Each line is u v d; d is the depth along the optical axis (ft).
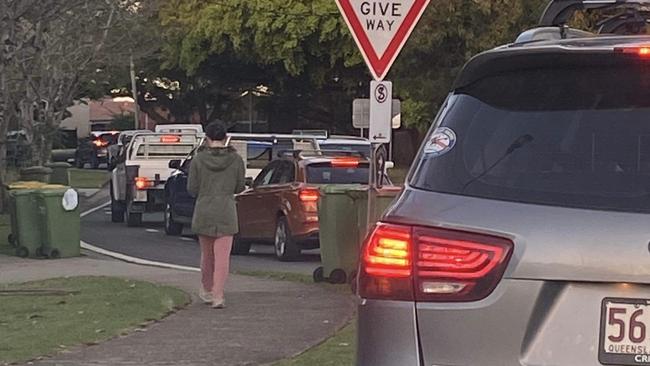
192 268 52.01
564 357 12.41
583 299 12.37
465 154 13.56
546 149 13.19
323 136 78.02
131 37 105.50
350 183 57.77
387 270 13.33
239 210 62.64
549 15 19.10
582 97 13.43
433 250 13.06
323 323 33.32
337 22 135.54
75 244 56.59
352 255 43.16
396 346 13.20
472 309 12.76
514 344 12.58
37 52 79.82
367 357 13.51
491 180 13.17
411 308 13.14
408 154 144.25
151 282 43.60
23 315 34.88
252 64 153.48
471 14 97.04
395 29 27.84
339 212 43.01
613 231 12.34
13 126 120.57
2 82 76.69
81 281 43.70
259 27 138.00
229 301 38.34
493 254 12.71
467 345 12.79
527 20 96.53
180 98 178.70
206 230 36.50
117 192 86.63
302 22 137.18
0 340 30.42
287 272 49.62
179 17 145.07
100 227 82.84
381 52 27.86
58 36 98.17
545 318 12.47
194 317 34.68
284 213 58.03
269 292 40.98
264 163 74.49
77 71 104.01
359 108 60.59
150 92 181.16
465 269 12.84
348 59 137.18
